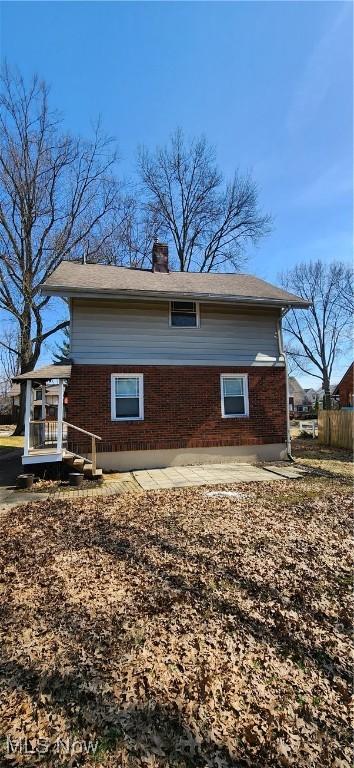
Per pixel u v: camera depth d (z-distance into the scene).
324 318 43.28
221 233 27.08
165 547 5.08
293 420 38.22
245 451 12.02
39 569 4.48
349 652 3.02
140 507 7.09
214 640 3.13
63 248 21.09
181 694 2.56
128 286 10.85
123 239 24.34
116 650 3.00
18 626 3.33
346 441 16.09
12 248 20.62
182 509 6.90
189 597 3.81
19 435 23.09
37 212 20.81
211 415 11.70
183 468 10.98
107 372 10.77
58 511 6.90
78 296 10.34
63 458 9.76
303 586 4.04
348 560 4.68
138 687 2.62
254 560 4.66
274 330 12.64
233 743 2.21
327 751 2.17
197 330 11.72
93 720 2.36
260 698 2.54
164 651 2.99
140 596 3.83
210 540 5.32
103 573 4.36
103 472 10.52
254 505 7.12
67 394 10.53
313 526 5.90
